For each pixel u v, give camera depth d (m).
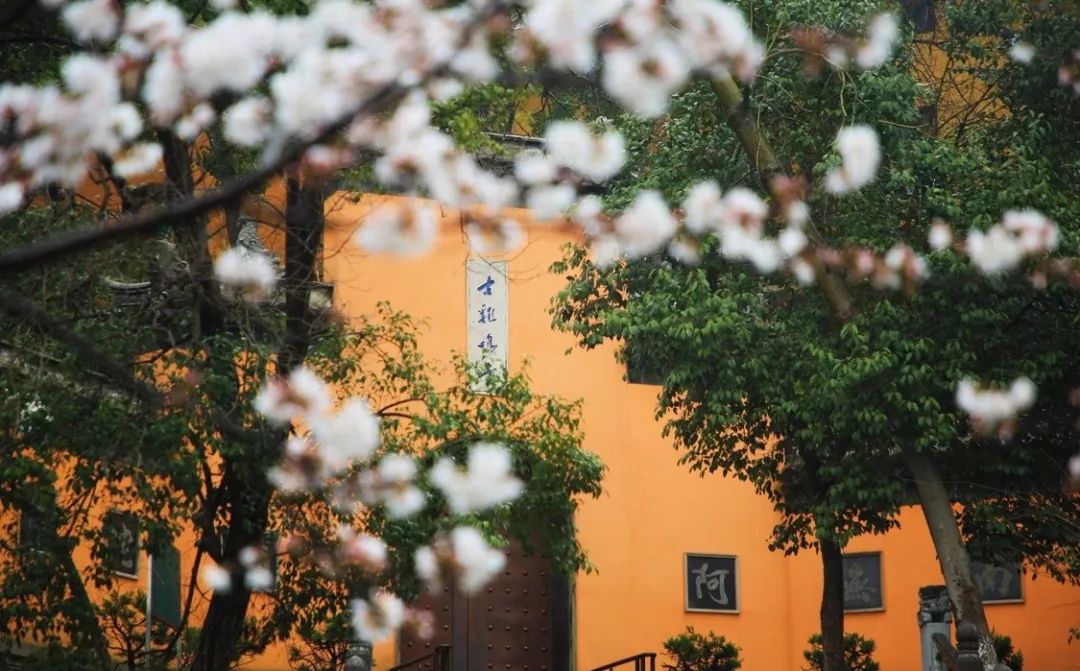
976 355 22.02
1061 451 23.02
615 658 28.56
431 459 20.11
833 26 22.12
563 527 22.03
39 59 17.86
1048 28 23.34
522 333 29.16
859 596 29.95
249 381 17.94
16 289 16.56
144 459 18.20
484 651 28.00
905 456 22.06
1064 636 28.09
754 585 29.88
